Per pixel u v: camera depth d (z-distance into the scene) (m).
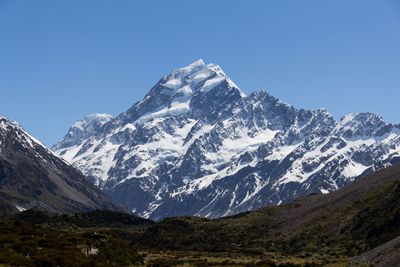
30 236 111.44
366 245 189.00
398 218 191.50
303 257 181.00
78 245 113.88
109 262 110.44
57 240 111.81
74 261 99.50
